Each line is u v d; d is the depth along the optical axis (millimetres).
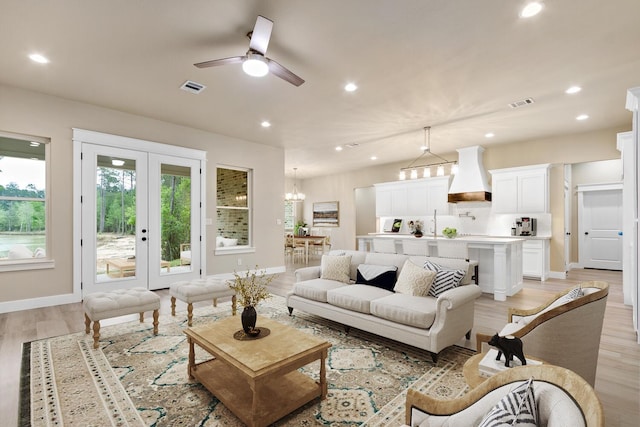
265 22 2348
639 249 2975
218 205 5945
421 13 2439
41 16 2441
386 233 8531
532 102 4254
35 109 3945
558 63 3217
